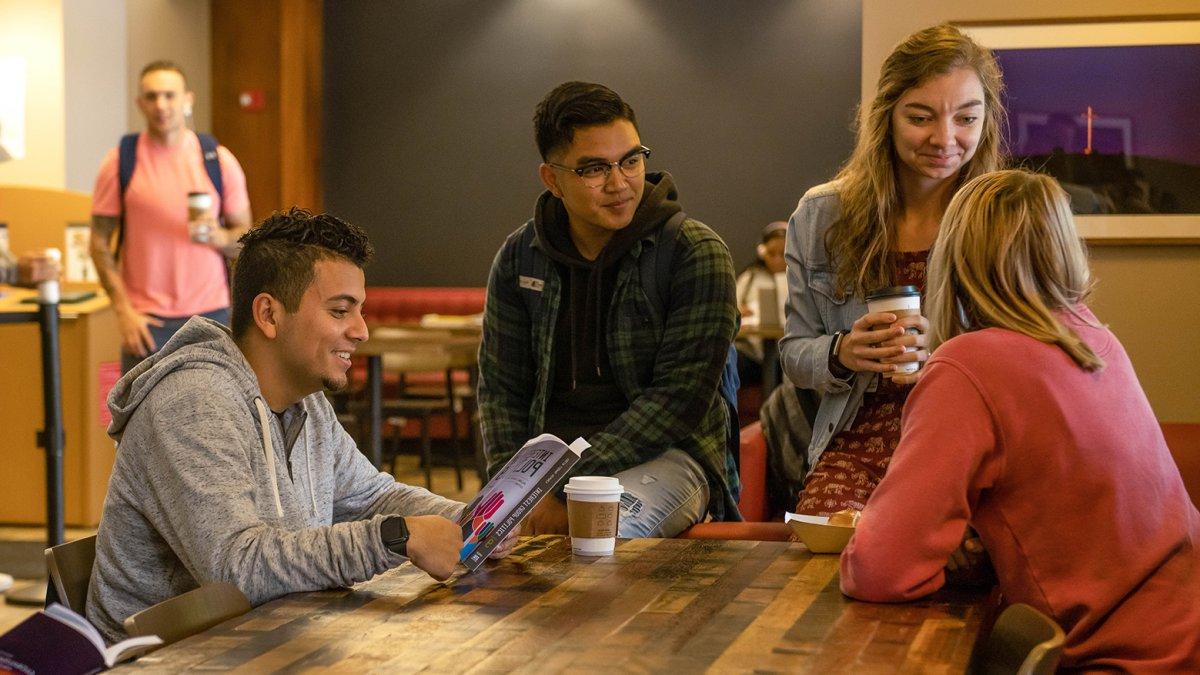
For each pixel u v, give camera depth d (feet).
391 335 23.17
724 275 10.06
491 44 34.81
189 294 19.06
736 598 5.98
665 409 9.79
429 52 35.09
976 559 6.48
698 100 33.83
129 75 30.78
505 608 5.78
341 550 6.16
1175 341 13.55
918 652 4.98
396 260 35.55
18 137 27.89
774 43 33.37
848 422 9.45
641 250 10.09
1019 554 6.15
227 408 6.73
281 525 6.79
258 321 7.09
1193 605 6.00
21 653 4.67
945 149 9.10
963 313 6.67
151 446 6.66
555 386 10.42
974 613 5.73
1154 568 6.08
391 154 35.42
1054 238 6.40
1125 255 13.62
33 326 20.65
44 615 4.70
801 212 10.09
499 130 34.91
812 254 9.98
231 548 6.24
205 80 34.35
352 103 35.50
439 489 25.98
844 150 33.12
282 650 5.01
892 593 5.86
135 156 18.86
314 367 7.12
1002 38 13.64
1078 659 6.04
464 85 35.01
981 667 5.54
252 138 34.45
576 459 6.73
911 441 6.14
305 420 7.46
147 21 31.55
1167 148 13.35
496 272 10.63
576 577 6.49
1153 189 13.41
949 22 13.73
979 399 6.12
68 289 23.34
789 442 12.19
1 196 24.29
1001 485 6.17
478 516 6.65
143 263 18.94
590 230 10.15
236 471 6.55
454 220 35.27
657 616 5.59
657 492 9.61
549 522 9.52
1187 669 5.85
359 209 35.63
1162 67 13.33
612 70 34.22
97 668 4.75
